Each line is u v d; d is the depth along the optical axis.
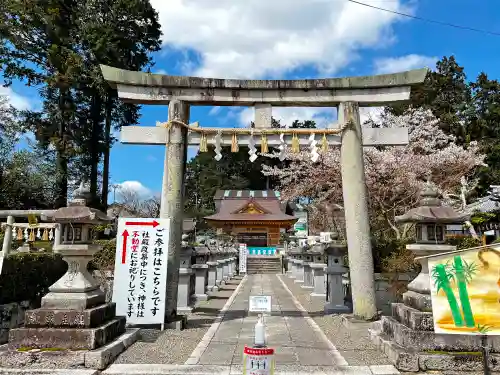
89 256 6.58
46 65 24.25
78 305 6.03
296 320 9.70
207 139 9.52
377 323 7.58
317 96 9.58
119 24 26.38
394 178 16.33
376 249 12.20
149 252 8.21
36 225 12.15
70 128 26.22
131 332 7.06
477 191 29.06
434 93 33.19
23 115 24.72
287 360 6.14
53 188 24.69
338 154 17.45
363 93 9.56
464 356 5.28
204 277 14.00
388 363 5.75
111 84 9.32
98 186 31.38
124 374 5.41
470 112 32.81
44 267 11.24
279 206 46.50
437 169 18.06
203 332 8.25
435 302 5.40
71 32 25.30
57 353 5.49
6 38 22.62
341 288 10.54
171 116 9.24
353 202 9.16
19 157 23.47
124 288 8.05
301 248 19.22
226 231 44.16
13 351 5.54
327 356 6.34
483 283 5.35
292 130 9.53
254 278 24.31
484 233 20.72
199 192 56.22
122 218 8.32
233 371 5.59
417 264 11.02
